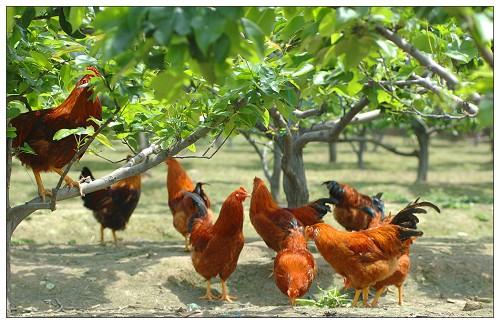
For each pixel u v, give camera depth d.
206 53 3.33
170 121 5.60
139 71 4.92
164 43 3.18
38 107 5.98
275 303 8.33
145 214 13.97
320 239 7.23
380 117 9.38
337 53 4.05
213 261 7.86
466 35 5.88
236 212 7.74
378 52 4.89
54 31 5.70
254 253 9.67
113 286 8.16
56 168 5.57
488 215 14.20
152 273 8.54
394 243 7.21
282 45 5.95
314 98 6.26
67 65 5.64
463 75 5.74
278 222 8.41
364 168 25.52
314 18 4.16
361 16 3.71
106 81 4.58
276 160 13.16
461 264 9.38
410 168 25.83
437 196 17.81
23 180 19.86
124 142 6.11
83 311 7.18
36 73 5.56
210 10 3.30
